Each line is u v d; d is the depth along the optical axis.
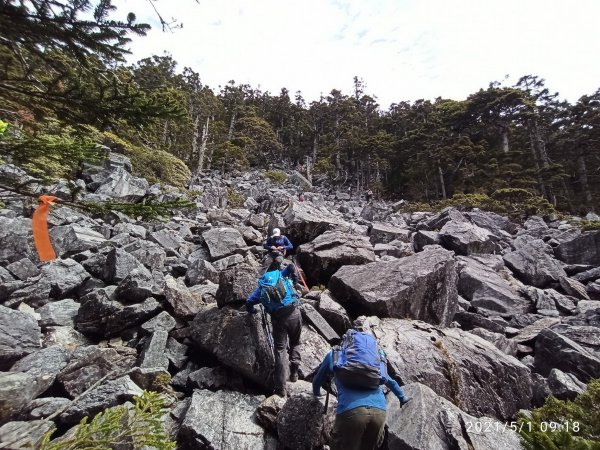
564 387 5.28
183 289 6.63
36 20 2.16
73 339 5.66
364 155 60.22
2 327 4.84
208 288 7.61
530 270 13.35
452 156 42.75
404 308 7.20
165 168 24.94
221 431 4.05
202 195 24.84
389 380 3.61
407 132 59.25
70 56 2.52
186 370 5.32
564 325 8.30
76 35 2.27
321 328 6.29
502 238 19.77
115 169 17.66
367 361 3.40
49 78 2.68
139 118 2.83
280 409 4.26
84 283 7.31
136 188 17.53
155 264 8.93
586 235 15.89
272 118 93.69
